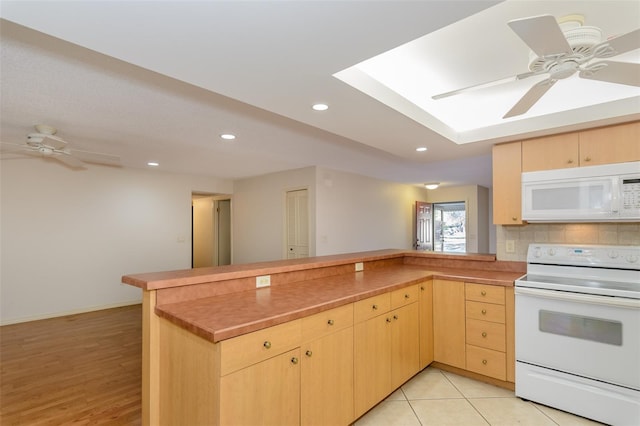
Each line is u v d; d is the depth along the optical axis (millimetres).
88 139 3674
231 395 1435
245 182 6695
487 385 2721
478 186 7781
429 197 8531
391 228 7180
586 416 2242
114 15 1218
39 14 1205
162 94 2436
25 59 1907
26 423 2178
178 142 3812
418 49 2016
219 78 1773
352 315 2109
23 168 4523
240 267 2432
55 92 2381
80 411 2320
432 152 3459
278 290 2262
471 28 1800
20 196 4500
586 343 2260
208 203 8234
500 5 1588
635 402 2086
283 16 1233
